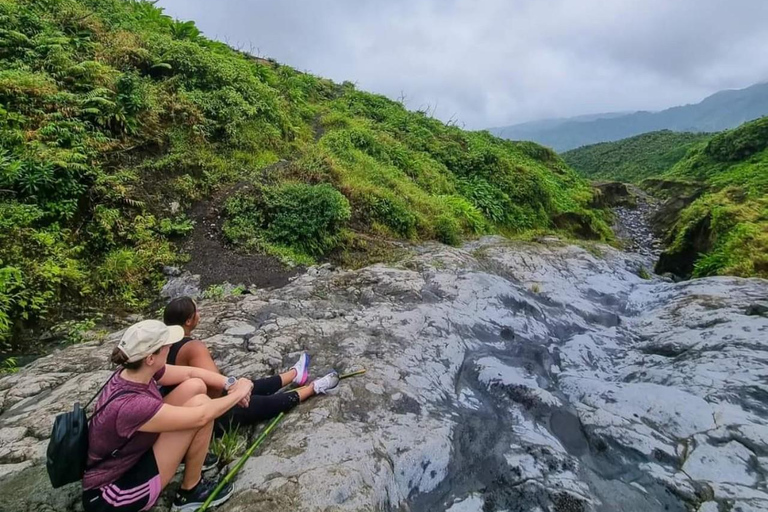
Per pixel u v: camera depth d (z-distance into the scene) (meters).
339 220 9.48
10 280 5.62
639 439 3.66
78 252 6.68
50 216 6.66
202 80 11.38
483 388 4.53
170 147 9.19
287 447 3.11
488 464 3.46
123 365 2.34
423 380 4.33
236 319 5.26
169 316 3.34
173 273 7.23
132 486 2.35
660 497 3.24
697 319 5.91
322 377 3.88
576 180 23.41
